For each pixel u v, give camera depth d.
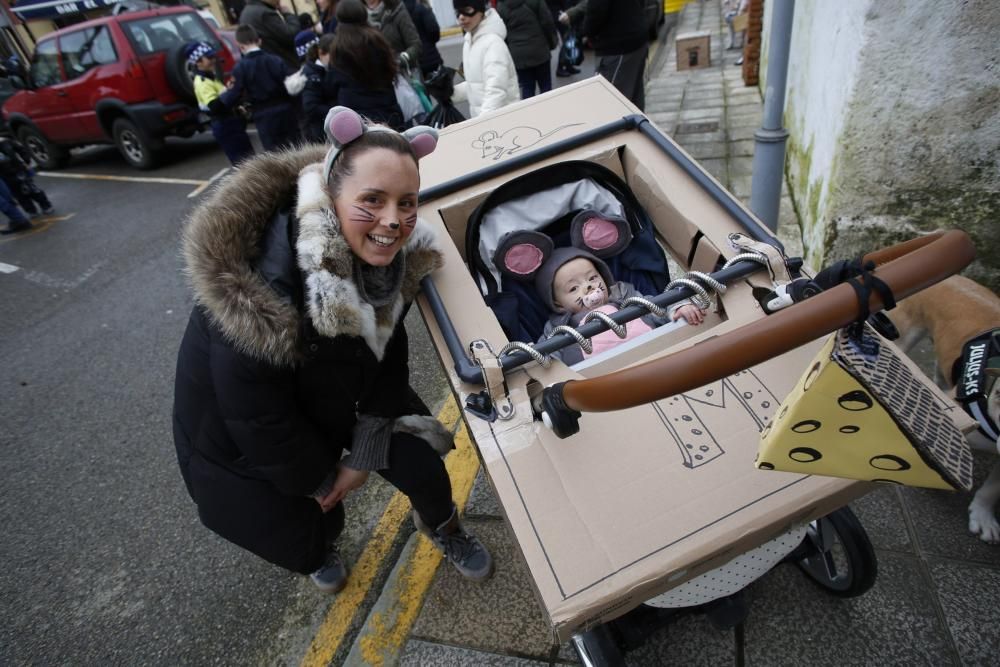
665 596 1.41
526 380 1.49
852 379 0.78
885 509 2.11
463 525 2.32
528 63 5.42
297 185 1.37
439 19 13.93
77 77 7.45
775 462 0.99
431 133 1.41
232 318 1.23
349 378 1.50
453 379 1.58
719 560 1.22
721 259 1.80
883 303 0.77
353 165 1.24
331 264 1.30
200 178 7.21
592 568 1.15
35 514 2.78
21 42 15.34
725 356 0.81
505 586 2.07
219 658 2.07
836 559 1.92
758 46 6.43
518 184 2.13
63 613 2.30
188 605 2.26
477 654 1.89
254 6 5.97
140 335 4.13
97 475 2.96
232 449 1.55
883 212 2.75
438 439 1.85
